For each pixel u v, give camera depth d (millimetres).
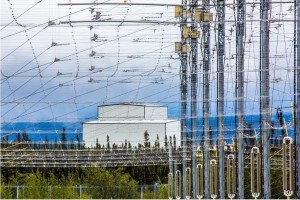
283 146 38938
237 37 47656
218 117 54281
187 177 71438
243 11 47250
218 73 53281
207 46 57125
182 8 52125
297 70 41406
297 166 40312
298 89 41281
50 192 84250
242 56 47781
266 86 43688
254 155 44250
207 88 57688
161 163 81375
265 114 43688
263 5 43156
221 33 52500
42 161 74938
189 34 60750
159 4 40188
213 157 67500
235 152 54375
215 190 55125
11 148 68500
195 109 62125
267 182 43062
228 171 49531
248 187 69000
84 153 74312
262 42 43531
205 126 57906
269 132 43594
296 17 41406
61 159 73312
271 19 45219
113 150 76875
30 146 69062
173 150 77250
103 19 44344
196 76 62062
